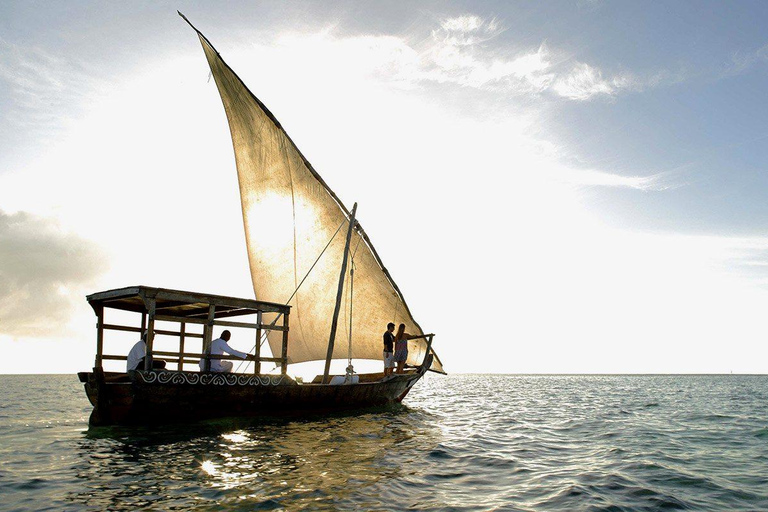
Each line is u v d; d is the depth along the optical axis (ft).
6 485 25.76
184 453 32.99
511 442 42.55
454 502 23.85
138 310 50.16
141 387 40.06
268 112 62.44
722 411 76.13
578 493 26.00
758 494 26.76
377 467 30.25
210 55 63.57
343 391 55.47
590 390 153.17
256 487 25.08
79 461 30.99
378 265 66.90
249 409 46.80
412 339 69.72
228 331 46.32
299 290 66.39
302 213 65.51
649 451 39.29
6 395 112.06
